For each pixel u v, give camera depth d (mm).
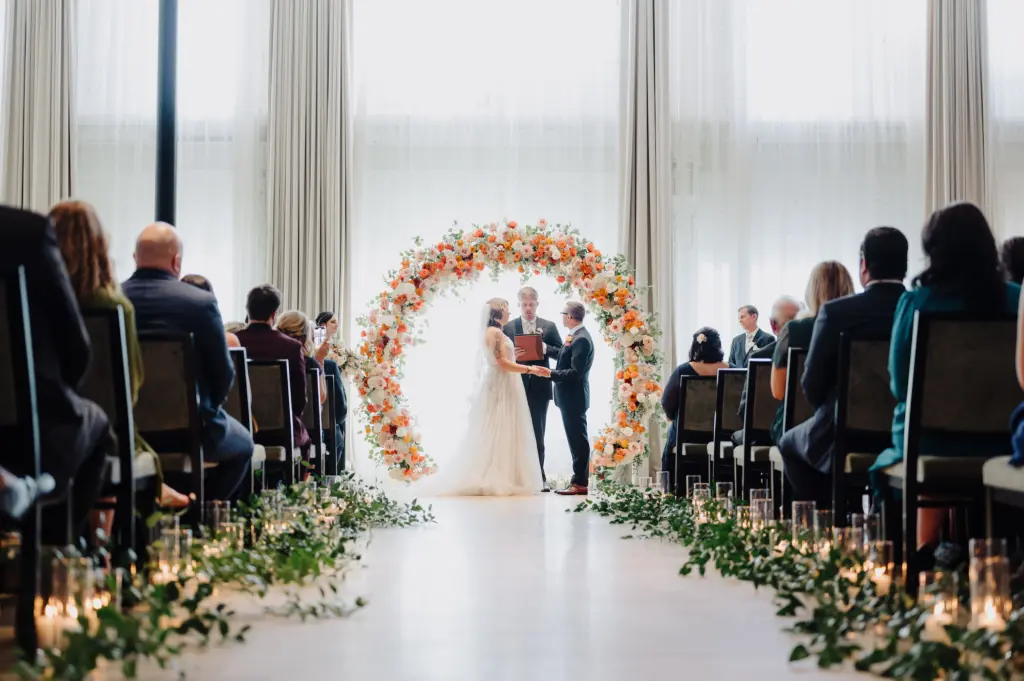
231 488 4402
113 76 10508
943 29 10430
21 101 10344
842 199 10539
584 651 2875
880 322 4020
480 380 9320
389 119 10531
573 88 10531
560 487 9961
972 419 3305
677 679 2543
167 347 3893
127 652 2443
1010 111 10555
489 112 10516
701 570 4324
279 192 10344
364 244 10516
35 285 2682
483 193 10516
